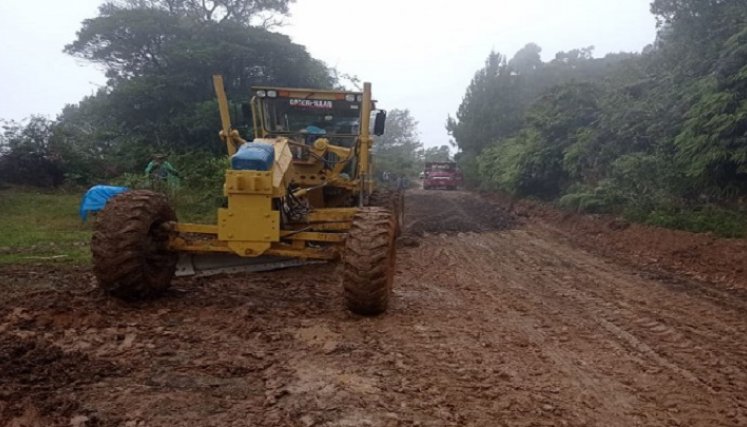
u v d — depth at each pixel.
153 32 29.02
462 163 43.91
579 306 7.51
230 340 5.38
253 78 29.14
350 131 10.52
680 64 15.69
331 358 5.05
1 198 16.56
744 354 5.70
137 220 6.28
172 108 26.72
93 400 3.94
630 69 20.56
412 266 10.14
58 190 20.30
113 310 6.09
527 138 24.61
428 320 6.44
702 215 11.94
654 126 14.84
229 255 7.86
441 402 4.27
